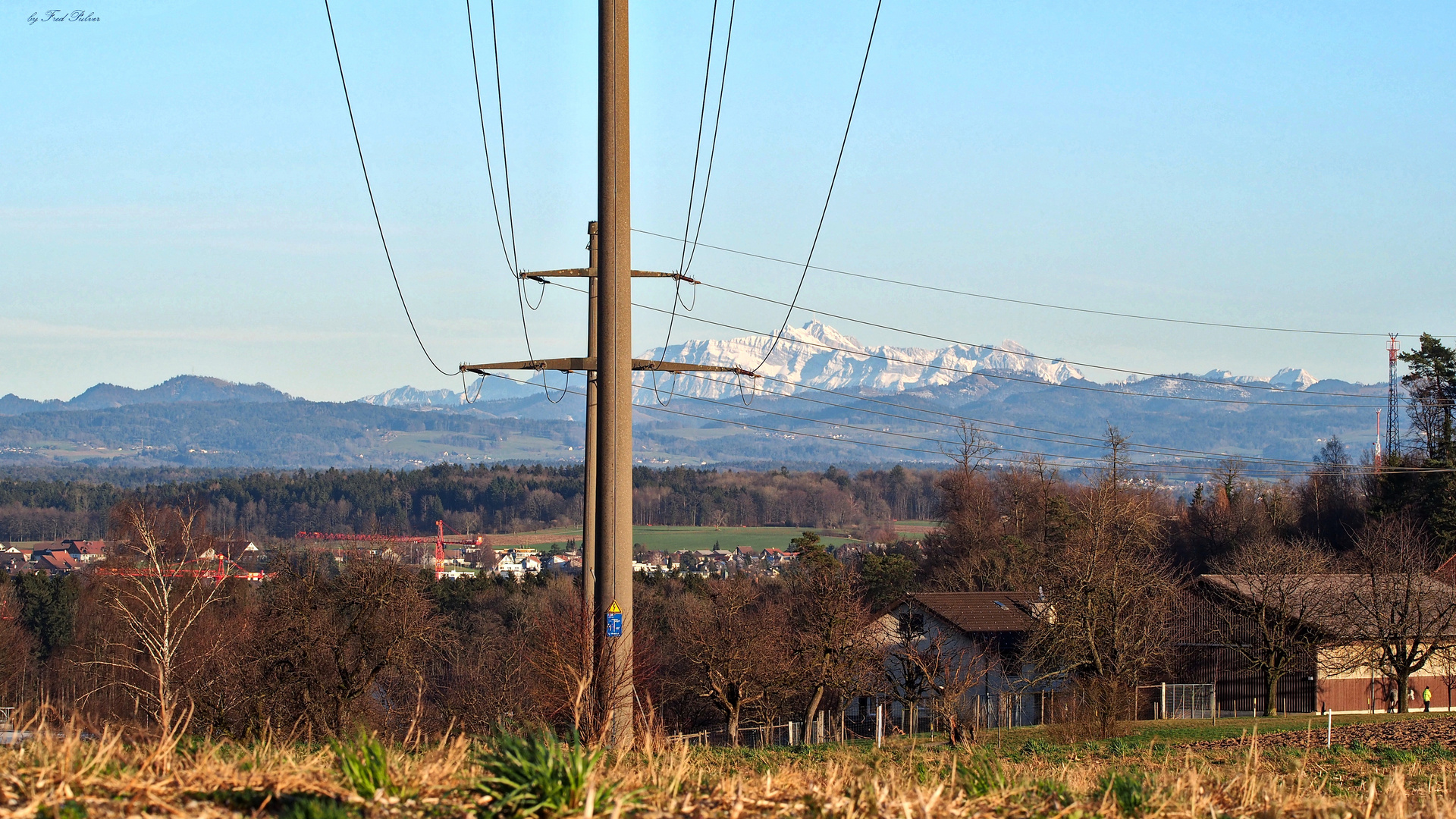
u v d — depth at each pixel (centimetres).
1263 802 2386
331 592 9056
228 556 11262
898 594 19500
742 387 6178
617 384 4309
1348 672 11950
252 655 8194
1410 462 18888
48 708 2691
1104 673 10256
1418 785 3772
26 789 1831
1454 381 18750
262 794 1938
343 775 2084
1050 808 2202
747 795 2131
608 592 4250
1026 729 9231
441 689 12194
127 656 8775
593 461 6456
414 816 1850
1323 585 12169
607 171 4356
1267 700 11869
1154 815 2175
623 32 4384
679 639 11744
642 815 1925
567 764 1938
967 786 2409
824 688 11388
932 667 10612
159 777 2044
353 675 8650
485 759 2000
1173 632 12450
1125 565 10706
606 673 4144
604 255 4338
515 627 14675
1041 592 12200
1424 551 13650
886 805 2066
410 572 9775
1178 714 11781
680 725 12581
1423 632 11194
